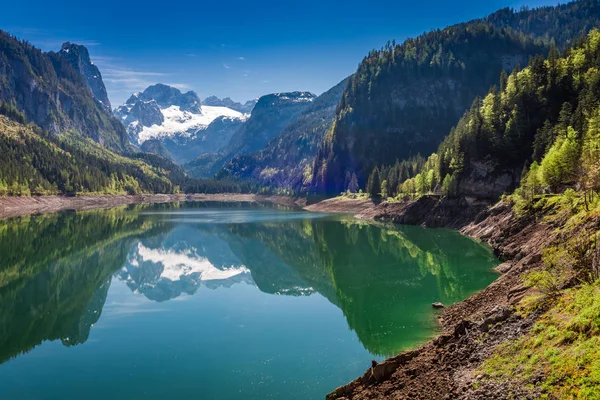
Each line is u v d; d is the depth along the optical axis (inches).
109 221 6545.3
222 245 4692.4
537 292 1259.2
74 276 2950.3
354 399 1096.2
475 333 1179.9
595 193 2164.1
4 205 7731.3
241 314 1978.3
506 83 6545.3
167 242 4813.0
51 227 5433.1
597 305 916.6
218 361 1409.9
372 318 1830.7
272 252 4274.1
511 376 886.4
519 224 3034.0
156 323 1849.2
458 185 5103.3
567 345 872.3
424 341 1515.7
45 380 1289.4
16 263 3267.7
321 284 2630.4
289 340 1606.8
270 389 1212.5
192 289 2576.3
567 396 737.0
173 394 1186.0
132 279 2942.9
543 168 3486.7
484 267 2689.5
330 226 5698.8
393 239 4217.5
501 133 5032.0
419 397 987.9
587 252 1322.6
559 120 4389.8
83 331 1738.4
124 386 1242.6
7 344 1622.8
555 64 5521.7
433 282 2437.3
